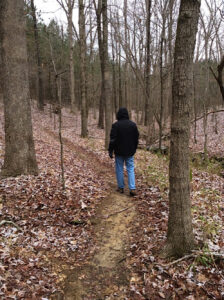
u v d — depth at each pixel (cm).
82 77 1331
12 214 395
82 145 1137
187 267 281
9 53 494
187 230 296
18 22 492
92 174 654
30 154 534
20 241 335
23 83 513
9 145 518
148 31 1041
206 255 286
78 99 3225
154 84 1062
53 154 805
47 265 301
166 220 386
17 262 293
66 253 328
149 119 1193
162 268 286
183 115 266
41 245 336
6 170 518
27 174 527
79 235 371
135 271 293
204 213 420
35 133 1259
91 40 1777
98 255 329
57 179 541
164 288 261
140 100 3225
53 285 271
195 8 242
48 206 434
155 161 827
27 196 448
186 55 252
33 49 1980
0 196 432
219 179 707
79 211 435
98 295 262
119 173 534
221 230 361
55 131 1559
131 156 518
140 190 548
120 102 2325
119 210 457
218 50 902
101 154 926
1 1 481
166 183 566
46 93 2848
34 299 246
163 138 1320
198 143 1478
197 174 714
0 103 2083
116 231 387
